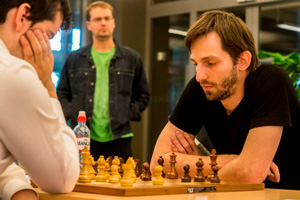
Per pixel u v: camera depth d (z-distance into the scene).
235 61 1.72
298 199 1.31
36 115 1.11
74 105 3.58
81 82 3.61
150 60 5.73
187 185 1.35
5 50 1.16
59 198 1.22
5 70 1.10
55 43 5.50
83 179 1.37
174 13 5.47
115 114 3.53
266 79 1.72
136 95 3.74
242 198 1.28
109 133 3.52
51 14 1.25
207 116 1.96
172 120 2.00
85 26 5.73
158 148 1.96
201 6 5.23
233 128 1.84
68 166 1.20
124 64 3.66
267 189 1.57
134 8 5.64
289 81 1.76
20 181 1.20
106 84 3.60
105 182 1.38
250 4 4.88
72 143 1.27
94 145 3.50
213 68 1.69
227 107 1.83
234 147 1.87
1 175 1.23
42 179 1.17
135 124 5.68
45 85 1.30
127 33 5.58
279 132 1.66
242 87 1.78
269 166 1.66
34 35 1.25
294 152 1.81
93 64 3.63
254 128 1.67
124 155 3.54
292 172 1.82
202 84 1.73
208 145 4.96
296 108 1.75
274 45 4.84
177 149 1.95
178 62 5.52
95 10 3.62
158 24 5.70
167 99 5.63
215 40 1.68
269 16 4.84
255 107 1.71
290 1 4.70
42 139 1.13
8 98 1.09
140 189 1.21
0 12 1.19
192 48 1.72
